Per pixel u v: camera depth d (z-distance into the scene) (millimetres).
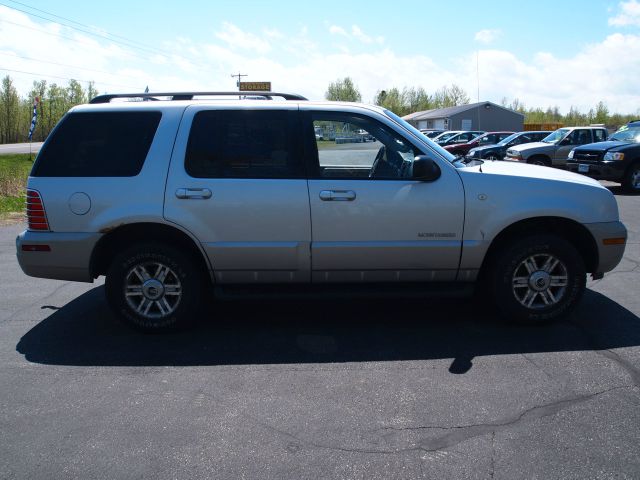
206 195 4324
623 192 14203
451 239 4422
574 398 3389
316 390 3568
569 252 4477
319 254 4410
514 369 3824
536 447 2873
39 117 82875
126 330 4773
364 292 4531
